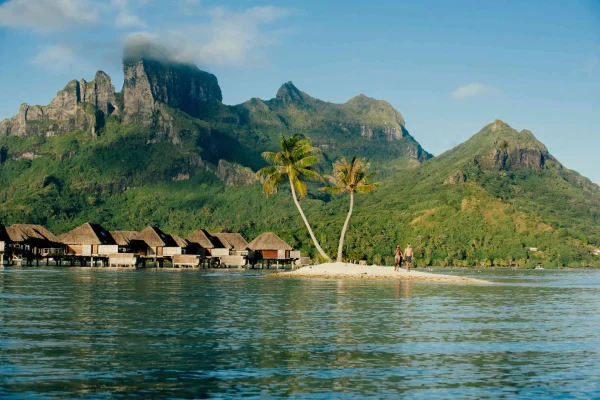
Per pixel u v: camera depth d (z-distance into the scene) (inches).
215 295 1624.0
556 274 4522.6
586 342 907.4
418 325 1065.5
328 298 1562.5
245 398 598.9
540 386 653.9
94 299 1466.5
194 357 769.6
